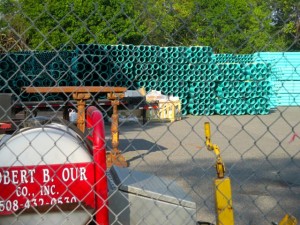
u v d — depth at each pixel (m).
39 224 2.78
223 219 3.19
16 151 2.79
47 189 2.80
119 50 16.17
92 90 7.25
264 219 5.55
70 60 11.49
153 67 17.67
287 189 6.93
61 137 2.84
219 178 3.26
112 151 6.71
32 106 6.52
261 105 18.59
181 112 17.84
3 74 10.81
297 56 17.73
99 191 2.84
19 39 3.20
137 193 3.15
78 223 2.81
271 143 11.50
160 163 8.83
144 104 9.23
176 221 3.14
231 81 18.52
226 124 15.67
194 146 11.05
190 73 18.25
